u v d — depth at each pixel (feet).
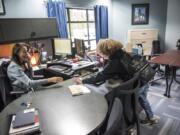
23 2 10.72
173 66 9.64
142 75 5.60
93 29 16.83
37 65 10.08
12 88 6.82
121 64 5.95
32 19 9.82
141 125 7.58
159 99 10.03
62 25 12.84
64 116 4.11
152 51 16.46
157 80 12.91
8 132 3.52
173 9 15.99
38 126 3.60
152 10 17.21
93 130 3.57
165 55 11.96
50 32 10.90
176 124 7.64
